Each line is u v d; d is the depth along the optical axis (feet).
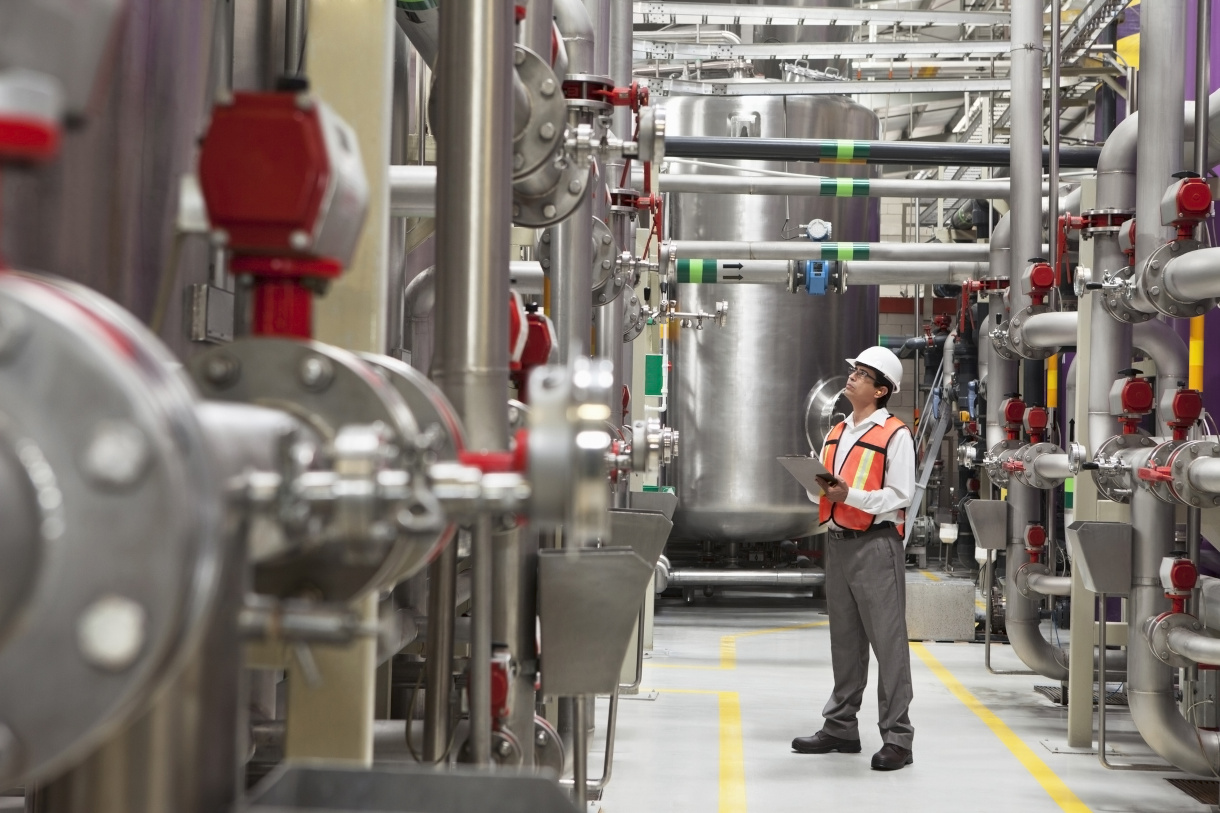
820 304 25.82
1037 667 17.01
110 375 1.82
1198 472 10.00
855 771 12.72
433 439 2.52
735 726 14.88
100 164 4.47
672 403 26.18
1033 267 16.19
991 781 12.37
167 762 2.32
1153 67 11.64
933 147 20.27
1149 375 16.33
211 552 1.91
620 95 7.50
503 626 6.37
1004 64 27.37
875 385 13.87
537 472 2.35
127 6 4.54
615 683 6.14
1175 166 11.60
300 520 2.27
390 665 8.63
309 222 2.80
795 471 13.01
